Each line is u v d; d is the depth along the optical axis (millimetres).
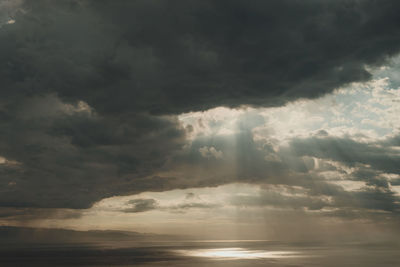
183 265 152500
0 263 169125
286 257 192875
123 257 198375
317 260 171875
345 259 176000
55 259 188000
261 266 147000
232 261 169750
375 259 174750
